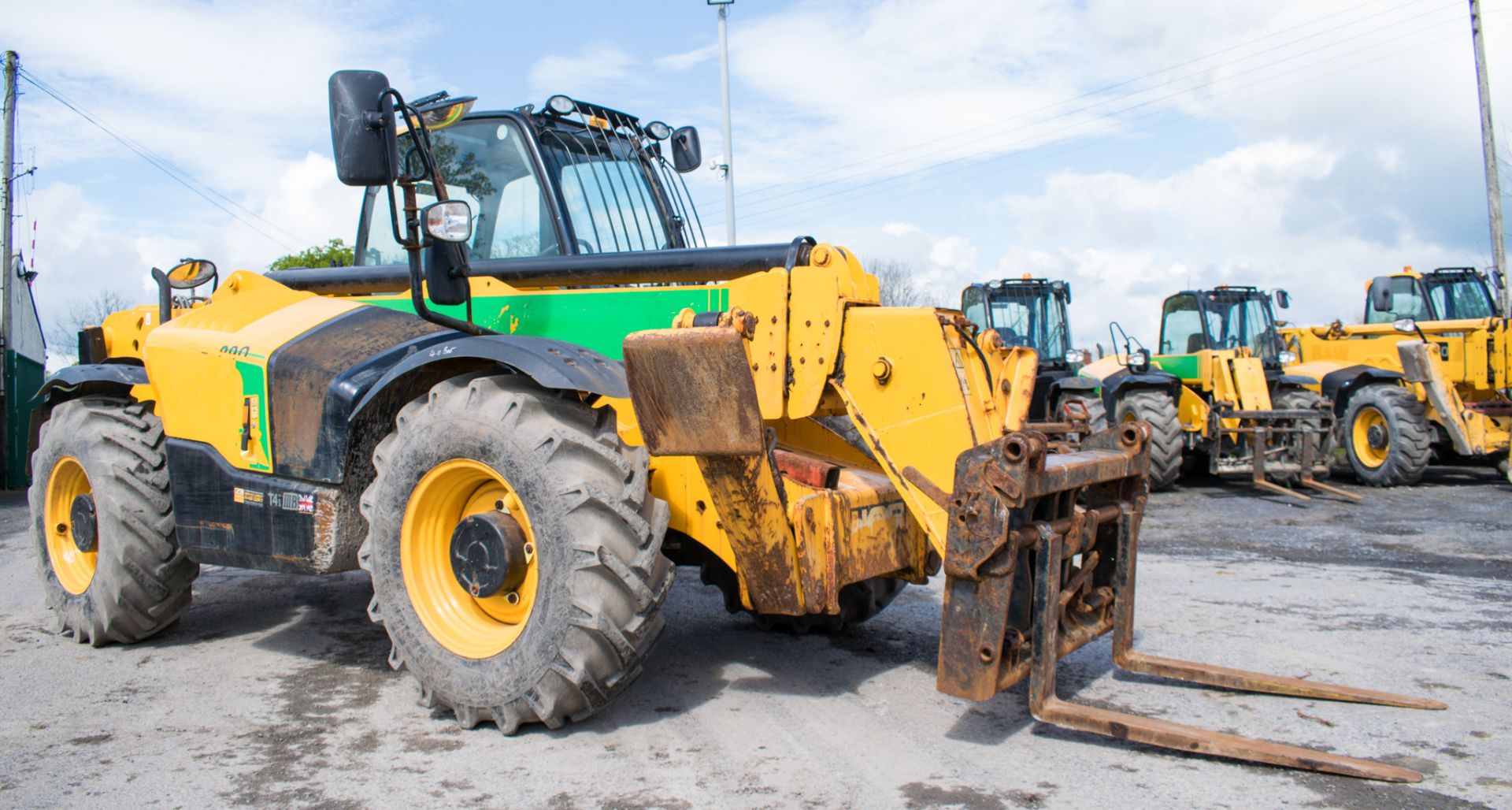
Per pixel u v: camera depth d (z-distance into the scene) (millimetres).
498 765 3004
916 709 3520
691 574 6059
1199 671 3723
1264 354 12438
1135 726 3037
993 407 3447
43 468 4777
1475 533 7809
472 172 4445
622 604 3092
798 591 3322
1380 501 9836
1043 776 2904
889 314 3355
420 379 3738
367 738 3256
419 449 3375
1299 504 9672
